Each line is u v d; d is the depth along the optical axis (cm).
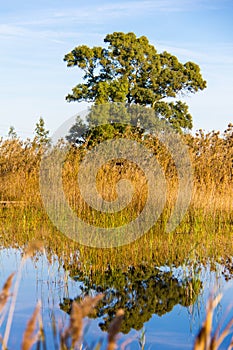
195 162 1170
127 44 3716
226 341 465
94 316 556
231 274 737
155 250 877
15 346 438
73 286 671
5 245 929
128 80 3753
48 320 527
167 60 3941
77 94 3544
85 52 3638
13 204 1197
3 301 172
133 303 601
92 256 825
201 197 1123
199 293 641
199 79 3962
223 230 1038
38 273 736
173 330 513
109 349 144
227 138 1257
